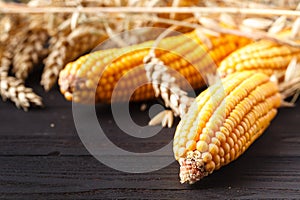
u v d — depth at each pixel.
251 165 0.69
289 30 0.82
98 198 0.65
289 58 0.79
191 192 0.65
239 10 0.81
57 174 0.68
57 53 0.82
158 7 0.83
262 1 0.85
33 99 0.78
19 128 0.75
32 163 0.70
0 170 0.69
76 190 0.66
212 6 0.84
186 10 0.81
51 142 0.73
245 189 0.66
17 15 0.84
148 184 0.67
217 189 0.66
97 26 0.84
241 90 0.69
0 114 0.78
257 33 0.79
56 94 0.81
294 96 0.79
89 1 0.83
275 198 0.65
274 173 0.68
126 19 0.83
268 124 0.73
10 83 0.79
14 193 0.66
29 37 0.84
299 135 0.73
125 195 0.66
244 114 0.68
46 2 0.84
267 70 0.77
